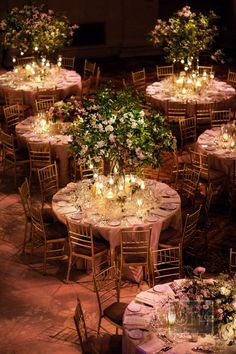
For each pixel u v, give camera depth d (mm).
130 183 10109
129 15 20750
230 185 11758
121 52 21078
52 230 10195
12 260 10492
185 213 10602
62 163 12586
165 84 15336
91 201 10055
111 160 9609
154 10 20859
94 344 7777
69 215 9789
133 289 9688
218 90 14961
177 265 10062
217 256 10477
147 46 21203
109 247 9695
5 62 19922
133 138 9094
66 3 20078
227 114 14500
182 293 7473
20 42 15484
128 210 9820
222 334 7215
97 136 9102
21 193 10562
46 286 9805
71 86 15547
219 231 11211
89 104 9258
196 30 14469
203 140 12344
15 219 11711
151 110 9562
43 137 12617
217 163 11781
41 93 15070
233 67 19828
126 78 19156
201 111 14172
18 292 9680
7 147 12766
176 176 12445
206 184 11727
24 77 15891
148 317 7598
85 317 9086
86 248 9727
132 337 7285
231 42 21719
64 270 10180
